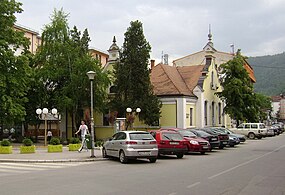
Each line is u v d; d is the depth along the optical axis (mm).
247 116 50281
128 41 39656
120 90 39844
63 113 44219
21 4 37219
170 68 48781
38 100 42750
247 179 13305
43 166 18625
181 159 21922
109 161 21062
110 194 10352
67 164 19609
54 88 42875
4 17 36125
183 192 10633
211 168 16891
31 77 39969
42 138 48562
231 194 10344
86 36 43781
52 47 41531
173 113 42156
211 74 50188
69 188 11422
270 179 13320
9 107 35188
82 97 40812
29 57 39656
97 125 46125
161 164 19078
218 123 52219
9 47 36906
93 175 14641
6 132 46906
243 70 49750
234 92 48688
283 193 10539
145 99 39031
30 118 42625
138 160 21453
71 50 41844
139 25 39719
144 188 11336
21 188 11500
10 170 16875
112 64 45562
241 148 31609
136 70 39094
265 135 49156
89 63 40219
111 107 40188
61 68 41375
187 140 25062
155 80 45031
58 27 42031
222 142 30078
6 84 35531
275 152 26859
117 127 31547
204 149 25125
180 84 45531
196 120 44969
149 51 39812
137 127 43188
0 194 10438
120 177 13945
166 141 22234
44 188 11461
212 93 50031
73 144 27938
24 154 24734
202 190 10969
